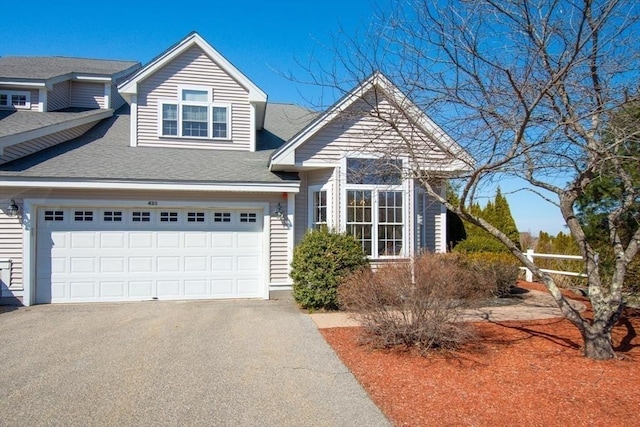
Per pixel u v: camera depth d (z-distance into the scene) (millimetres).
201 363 5805
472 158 6660
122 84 12586
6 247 9969
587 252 6367
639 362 5754
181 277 10883
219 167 11555
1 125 11344
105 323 8219
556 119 5957
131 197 10578
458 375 5301
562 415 4203
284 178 11117
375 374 5359
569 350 6273
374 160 10109
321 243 9477
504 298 10961
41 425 4059
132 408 4426
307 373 5410
